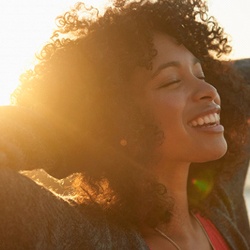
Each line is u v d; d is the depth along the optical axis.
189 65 1.86
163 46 1.85
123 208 1.77
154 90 1.82
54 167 1.64
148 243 1.80
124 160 1.79
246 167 2.39
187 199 2.02
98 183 1.79
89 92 1.80
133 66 1.82
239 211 2.38
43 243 1.48
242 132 2.17
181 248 1.85
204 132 1.81
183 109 1.81
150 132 1.79
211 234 2.00
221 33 2.12
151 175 1.80
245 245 2.05
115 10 1.90
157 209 1.79
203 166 2.08
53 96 1.81
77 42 1.86
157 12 1.86
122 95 1.80
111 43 1.84
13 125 1.52
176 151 1.81
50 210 1.53
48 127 1.63
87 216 1.68
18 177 1.48
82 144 1.78
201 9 2.07
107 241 1.66
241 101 2.17
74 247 1.57
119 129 1.79
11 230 1.43
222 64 2.15
